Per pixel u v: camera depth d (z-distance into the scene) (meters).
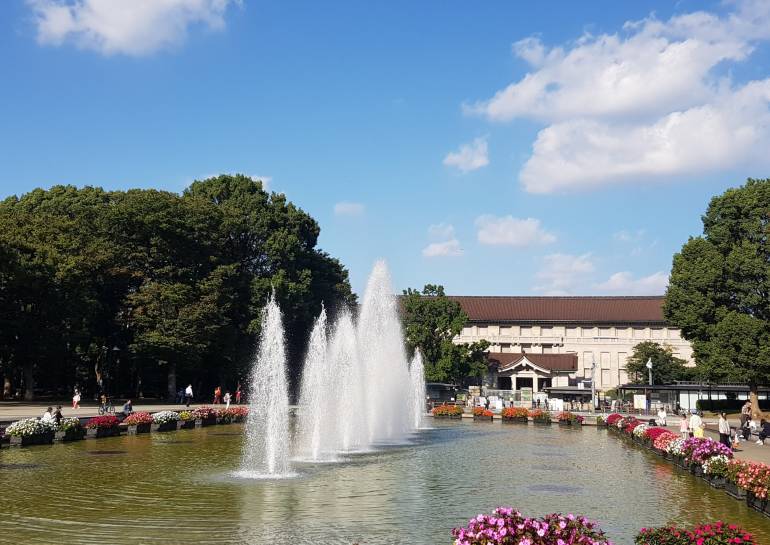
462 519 20.30
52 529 18.38
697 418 37.25
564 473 30.31
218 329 74.81
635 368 108.00
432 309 87.69
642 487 26.55
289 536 17.97
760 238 65.69
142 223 74.50
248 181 92.12
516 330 131.62
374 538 17.88
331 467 31.34
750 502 22.53
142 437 43.03
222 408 65.62
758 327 61.72
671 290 69.56
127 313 75.19
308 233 96.50
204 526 18.92
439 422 65.38
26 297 65.31
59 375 81.12
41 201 82.62
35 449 35.78
